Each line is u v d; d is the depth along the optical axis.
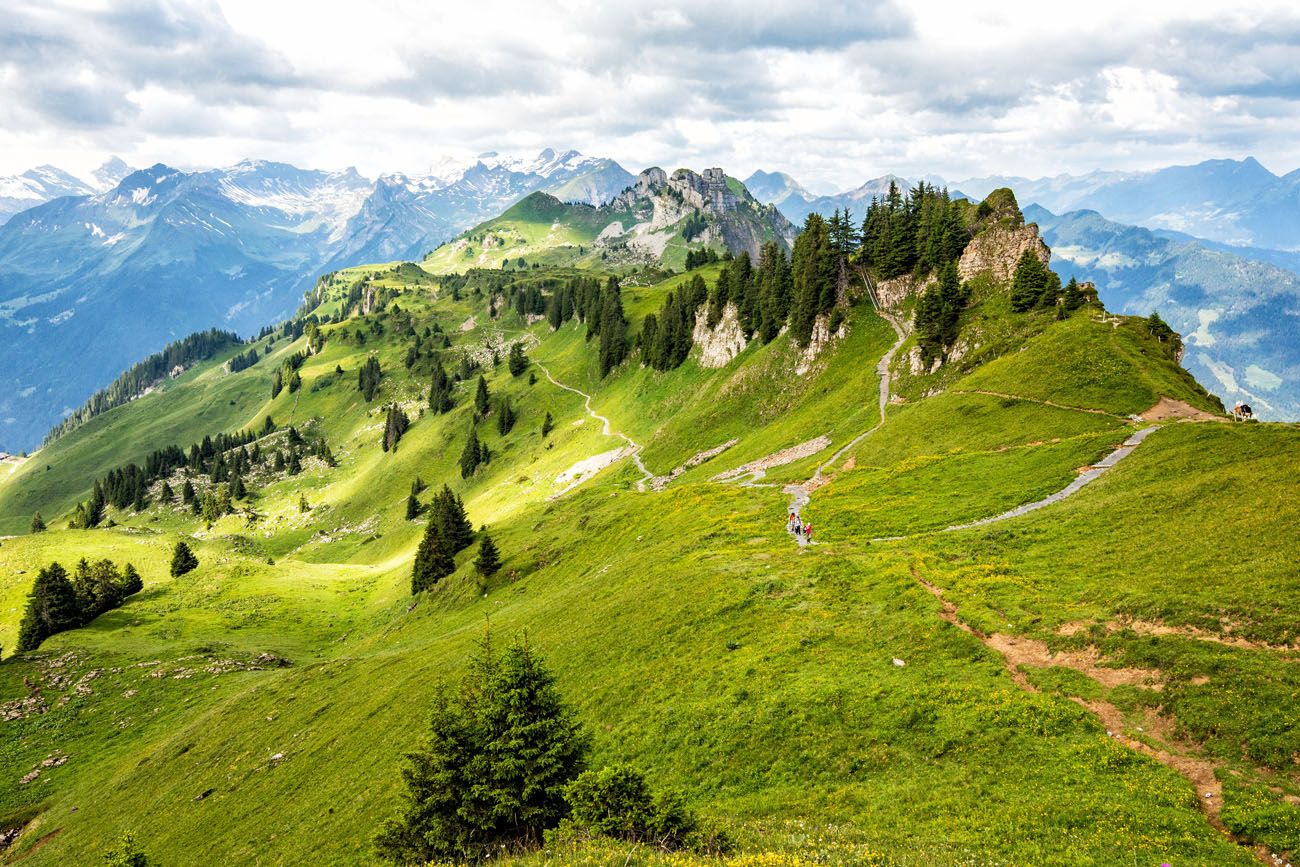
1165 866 18.94
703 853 20.84
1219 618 30.05
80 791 71.94
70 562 150.75
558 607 68.50
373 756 52.72
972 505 58.16
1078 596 36.41
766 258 169.75
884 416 105.38
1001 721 28.62
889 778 27.98
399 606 118.88
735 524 72.31
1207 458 49.31
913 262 136.25
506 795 25.09
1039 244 111.38
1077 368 81.19
